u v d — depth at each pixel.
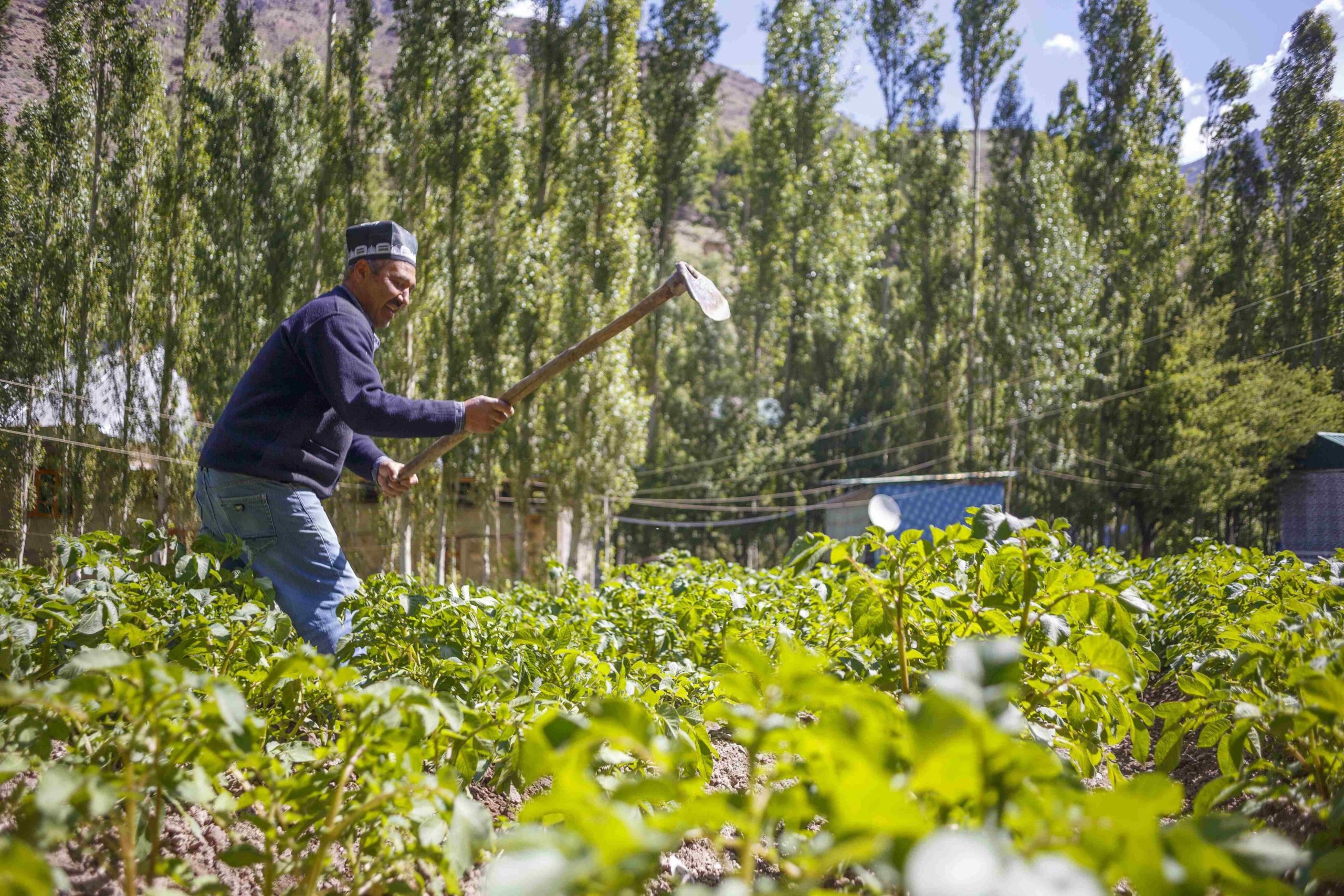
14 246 20.78
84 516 20.84
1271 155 21.16
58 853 1.68
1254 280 25.28
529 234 26.30
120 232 21.84
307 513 3.94
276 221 23.89
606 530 28.83
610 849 0.91
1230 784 1.93
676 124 41.94
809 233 45.28
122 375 21.92
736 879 0.99
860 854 0.93
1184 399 30.56
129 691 1.51
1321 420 20.17
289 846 1.63
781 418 48.47
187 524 22.08
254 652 2.70
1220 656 2.70
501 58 25.94
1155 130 39.41
